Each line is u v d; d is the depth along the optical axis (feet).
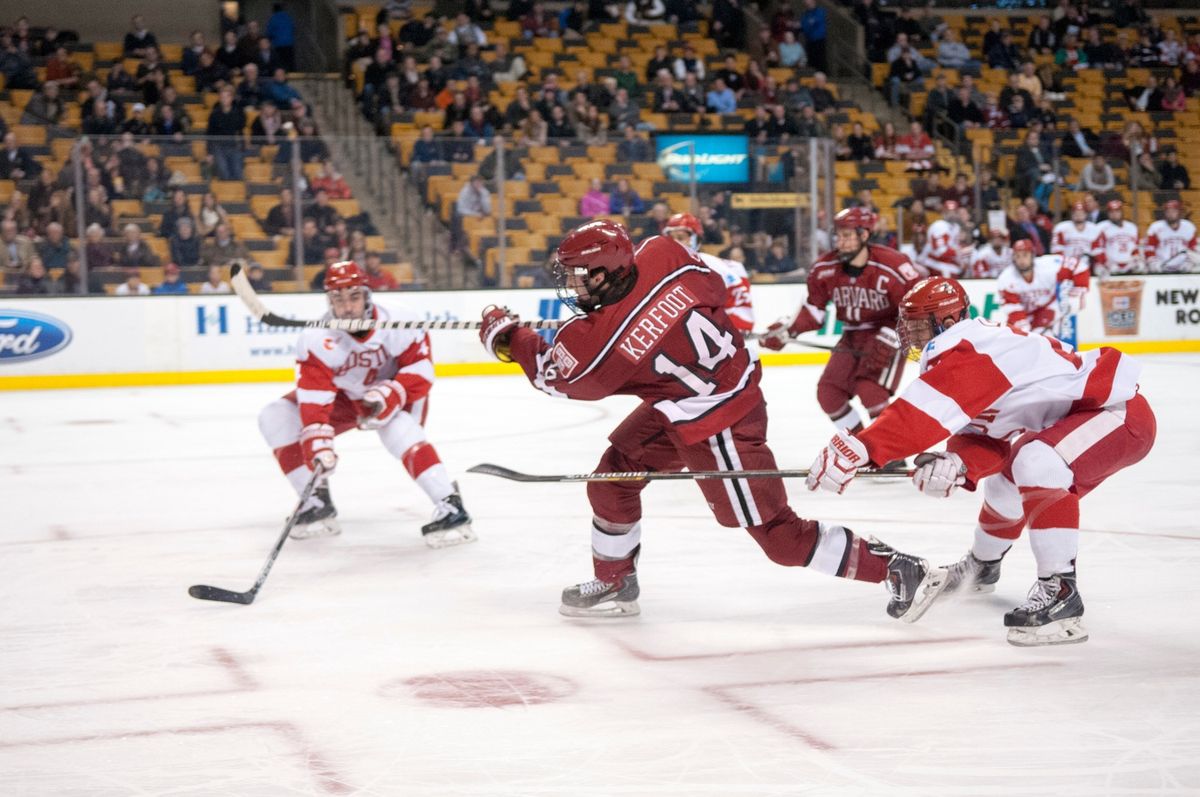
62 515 28.32
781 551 17.49
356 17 84.43
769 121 72.13
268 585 21.50
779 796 12.21
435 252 60.64
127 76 72.18
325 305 59.57
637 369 16.57
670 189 62.03
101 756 13.52
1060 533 16.87
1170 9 100.37
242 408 49.47
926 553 22.82
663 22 89.30
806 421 42.86
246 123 69.56
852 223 30.17
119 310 57.57
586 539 24.84
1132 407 17.16
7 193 57.21
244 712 14.92
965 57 89.20
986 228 67.92
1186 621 18.24
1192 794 12.13
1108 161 71.20
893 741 13.61
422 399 24.91
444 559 23.26
